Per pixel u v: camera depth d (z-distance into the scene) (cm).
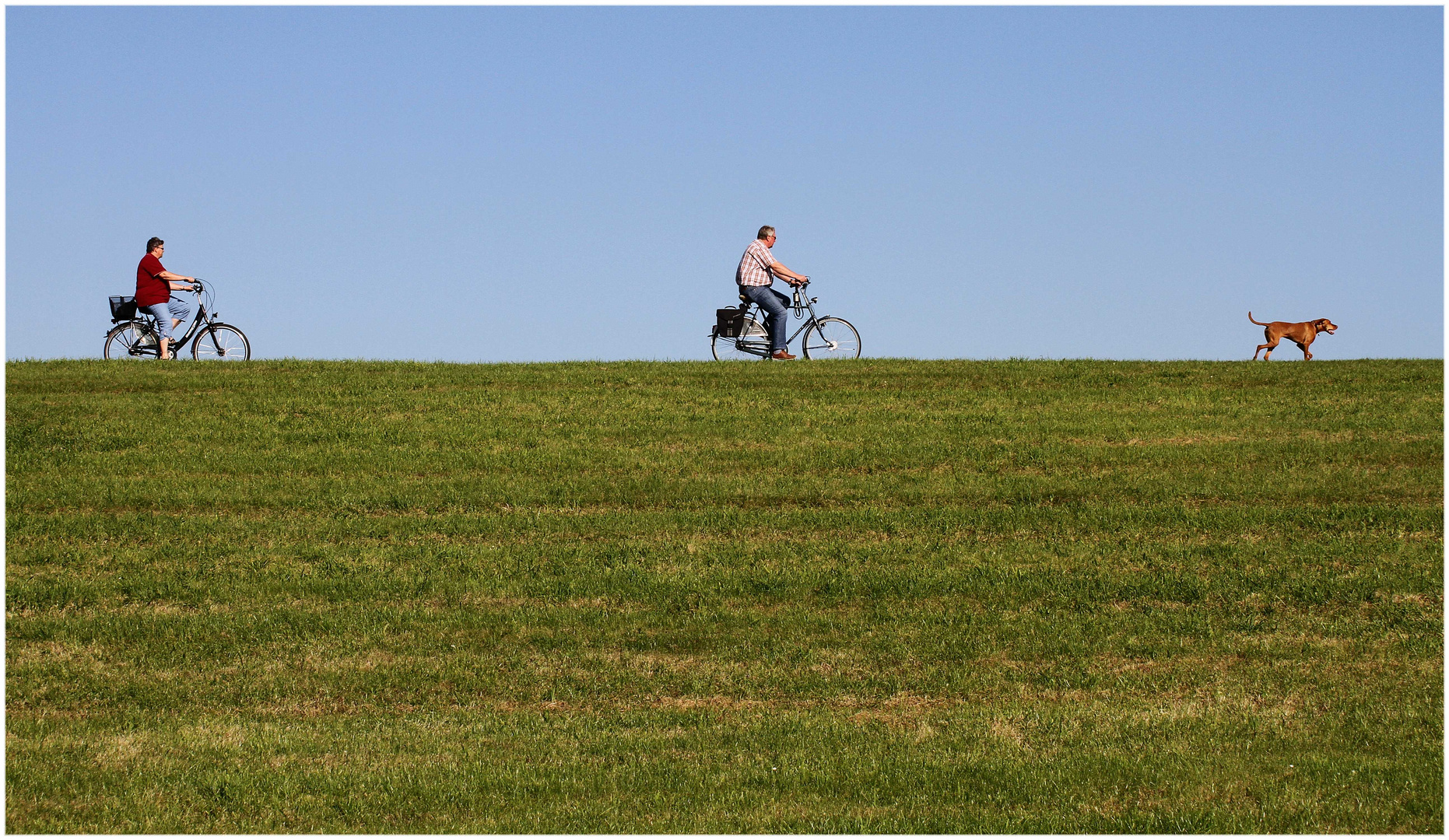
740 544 1405
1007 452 1683
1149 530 1434
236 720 1036
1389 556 1343
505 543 1412
